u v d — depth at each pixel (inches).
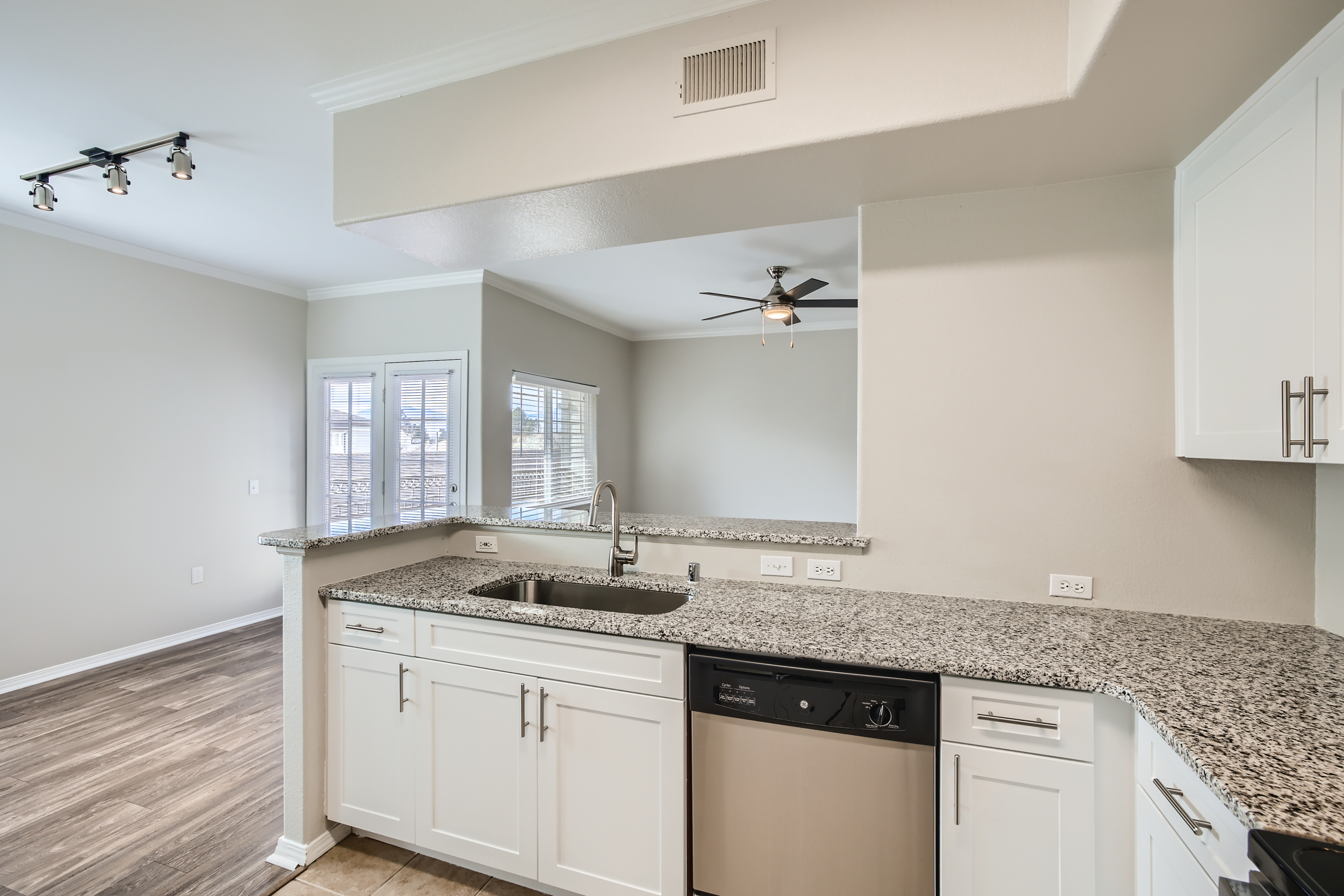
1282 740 40.7
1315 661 55.1
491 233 88.2
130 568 151.0
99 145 98.9
